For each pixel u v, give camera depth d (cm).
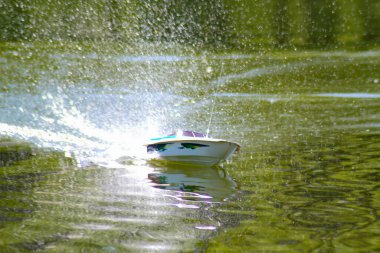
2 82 3794
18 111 3052
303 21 6312
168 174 2023
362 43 5988
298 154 2378
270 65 5078
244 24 6044
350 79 4700
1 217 1487
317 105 3788
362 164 2178
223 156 2158
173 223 1462
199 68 4759
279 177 1995
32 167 2083
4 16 5400
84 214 1527
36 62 4462
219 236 1370
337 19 6253
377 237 1362
